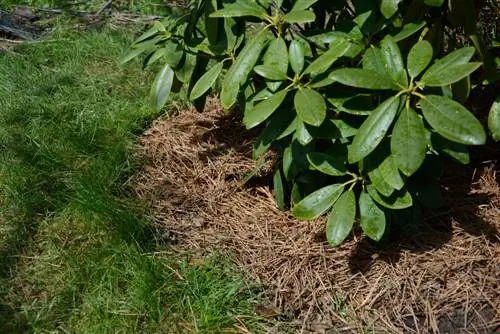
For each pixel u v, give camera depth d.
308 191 1.42
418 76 1.23
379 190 1.24
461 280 1.35
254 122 1.21
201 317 1.31
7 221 1.54
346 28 1.34
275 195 1.58
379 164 1.25
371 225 1.29
